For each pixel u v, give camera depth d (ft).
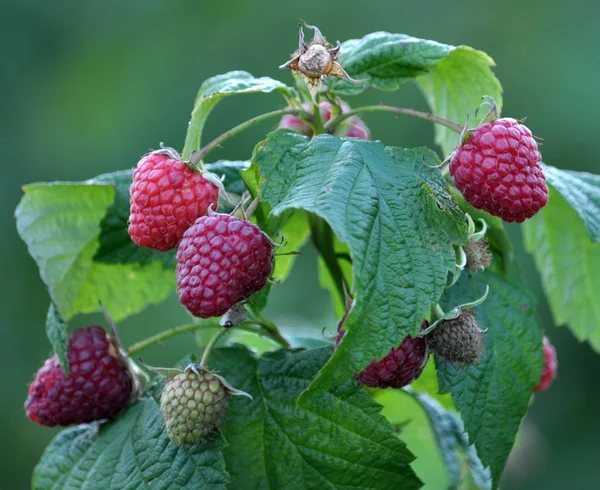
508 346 1.40
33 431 3.35
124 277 1.49
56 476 1.39
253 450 1.36
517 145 1.32
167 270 1.49
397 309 1.26
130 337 3.17
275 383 1.38
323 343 1.60
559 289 1.58
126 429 1.39
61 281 1.46
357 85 1.39
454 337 1.32
